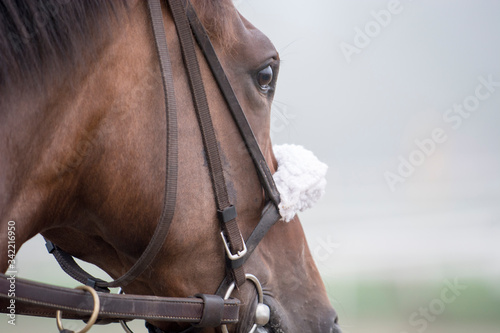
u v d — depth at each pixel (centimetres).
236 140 300
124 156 269
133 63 269
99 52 257
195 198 285
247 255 303
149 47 274
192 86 283
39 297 233
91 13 255
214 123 293
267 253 321
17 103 239
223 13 296
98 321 300
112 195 272
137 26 272
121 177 271
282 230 331
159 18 273
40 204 253
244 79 305
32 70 240
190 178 284
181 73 284
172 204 270
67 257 324
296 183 325
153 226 279
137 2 273
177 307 275
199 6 292
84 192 271
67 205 269
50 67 244
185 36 283
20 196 246
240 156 302
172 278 292
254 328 304
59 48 246
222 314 285
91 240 305
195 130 286
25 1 240
